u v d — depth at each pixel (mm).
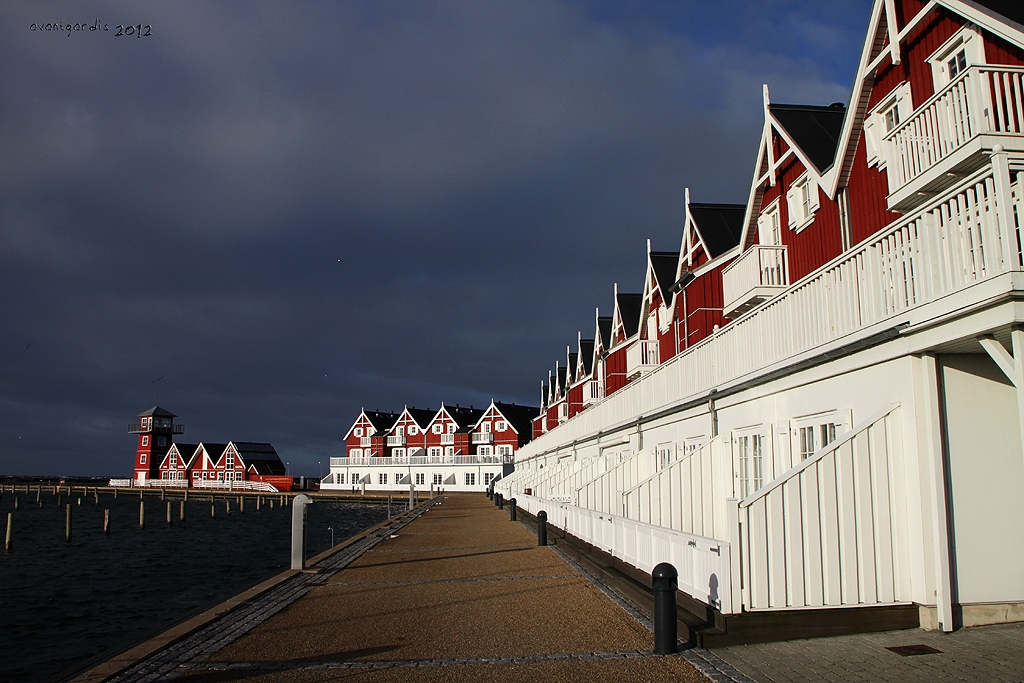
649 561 10977
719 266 21141
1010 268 6582
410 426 96938
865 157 13242
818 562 8062
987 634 7730
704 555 8680
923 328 7844
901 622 8031
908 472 8219
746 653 7441
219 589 23016
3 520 59594
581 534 16625
